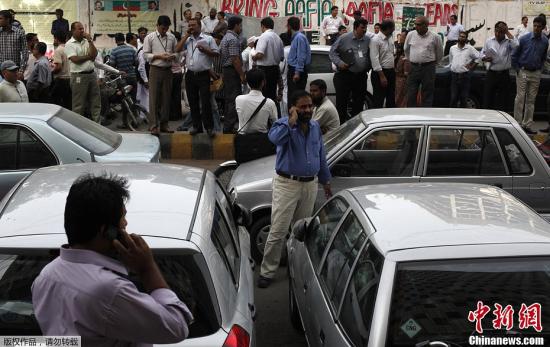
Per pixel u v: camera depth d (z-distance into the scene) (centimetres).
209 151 1241
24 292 344
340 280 416
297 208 666
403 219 405
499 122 727
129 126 1402
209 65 1216
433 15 2144
